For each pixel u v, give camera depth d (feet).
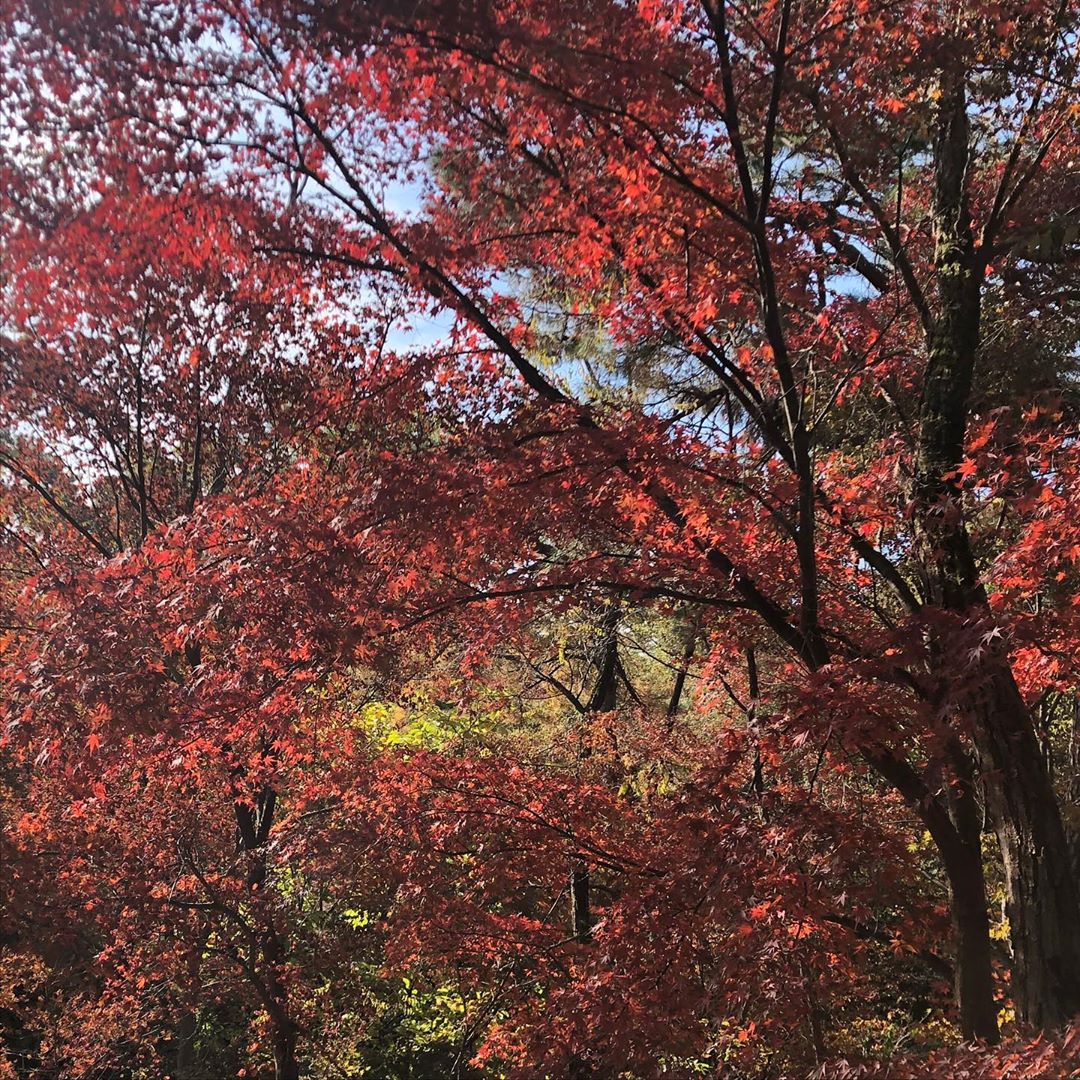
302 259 19.45
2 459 39.09
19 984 41.22
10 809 36.78
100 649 19.42
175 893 36.78
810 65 16.56
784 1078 17.84
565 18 14.71
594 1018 18.54
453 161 20.11
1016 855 18.06
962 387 20.16
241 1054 46.78
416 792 26.94
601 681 42.93
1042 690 20.80
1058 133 21.33
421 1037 47.19
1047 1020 17.02
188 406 37.01
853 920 19.95
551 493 18.66
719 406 33.86
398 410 21.88
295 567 17.93
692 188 17.63
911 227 25.25
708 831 17.53
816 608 19.89
